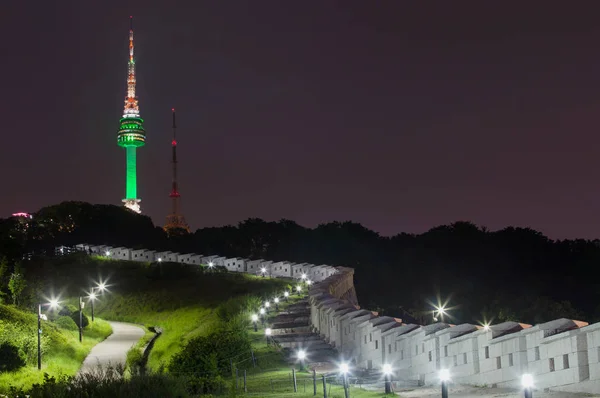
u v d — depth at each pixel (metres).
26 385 47.59
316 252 175.38
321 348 51.41
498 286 148.62
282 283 104.19
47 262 136.62
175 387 32.97
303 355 43.84
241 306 73.12
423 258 158.38
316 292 65.31
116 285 119.50
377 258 169.12
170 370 45.12
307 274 111.69
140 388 32.00
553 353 24.72
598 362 22.80
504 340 27.31
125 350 69.50
